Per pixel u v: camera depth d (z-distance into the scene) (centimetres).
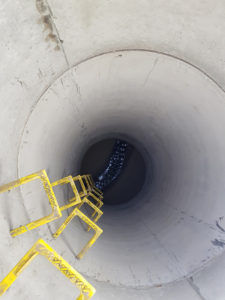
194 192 406
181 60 288
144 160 775
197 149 397
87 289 195
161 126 473
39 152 320
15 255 260
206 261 331
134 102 424
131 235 449
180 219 417
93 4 233
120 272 335
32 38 234
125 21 253
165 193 523
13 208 274
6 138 260
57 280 279
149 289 321
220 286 299
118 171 820
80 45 262
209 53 272
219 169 348
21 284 254
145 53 285
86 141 567
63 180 324
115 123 550
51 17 230
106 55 283
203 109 338
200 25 252
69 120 376
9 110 254
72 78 293
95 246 376
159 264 357
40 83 270
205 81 298
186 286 322
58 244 316
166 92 361
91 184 649
